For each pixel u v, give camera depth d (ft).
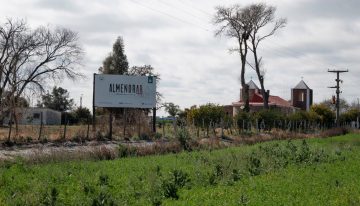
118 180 57.72
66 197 46.57
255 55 270.67
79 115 297.33
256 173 67.72
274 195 48.91
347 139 177.47
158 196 47.83
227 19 263.49
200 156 89.30
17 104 145.69
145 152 99.91
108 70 275.80
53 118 307.78
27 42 227.61
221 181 58.59
